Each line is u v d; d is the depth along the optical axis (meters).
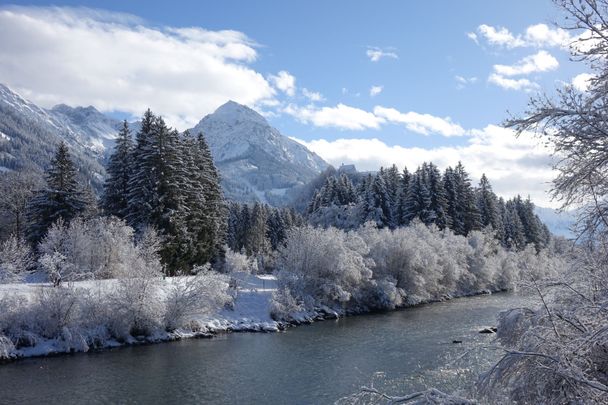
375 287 49.69
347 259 46.41
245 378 23.05
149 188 43.03
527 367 7.54
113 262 36.91
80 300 27.97
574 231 6.70
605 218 6.35
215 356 27.25
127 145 48.28
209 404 19.55
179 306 32.16
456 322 38.53
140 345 29.33
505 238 91.00
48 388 20.78
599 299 7.30
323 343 31.06
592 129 6.18
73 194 47.34
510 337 9.30
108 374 23.09
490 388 7.55
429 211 72.69
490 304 51.34
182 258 44.06
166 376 23.14
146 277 30.41
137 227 41.91
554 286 8.02
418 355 26.78
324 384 22.05
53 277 29.69
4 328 25.17
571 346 6.39
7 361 24.25
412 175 84.75
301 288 43.53
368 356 27.12
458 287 63.91
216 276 34.69
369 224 58.97
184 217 44.38
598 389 6.08
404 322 39.62
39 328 26.33
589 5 5.71
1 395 19.78
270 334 34.28
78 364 24.50
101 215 49.44
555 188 6.71
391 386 21.06
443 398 6.78
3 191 58.97
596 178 6.53
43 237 42.97
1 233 59.22
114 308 29.17
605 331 5.92
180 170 43.75
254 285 47.22
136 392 20.75
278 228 100.62
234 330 34.94
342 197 89.62
